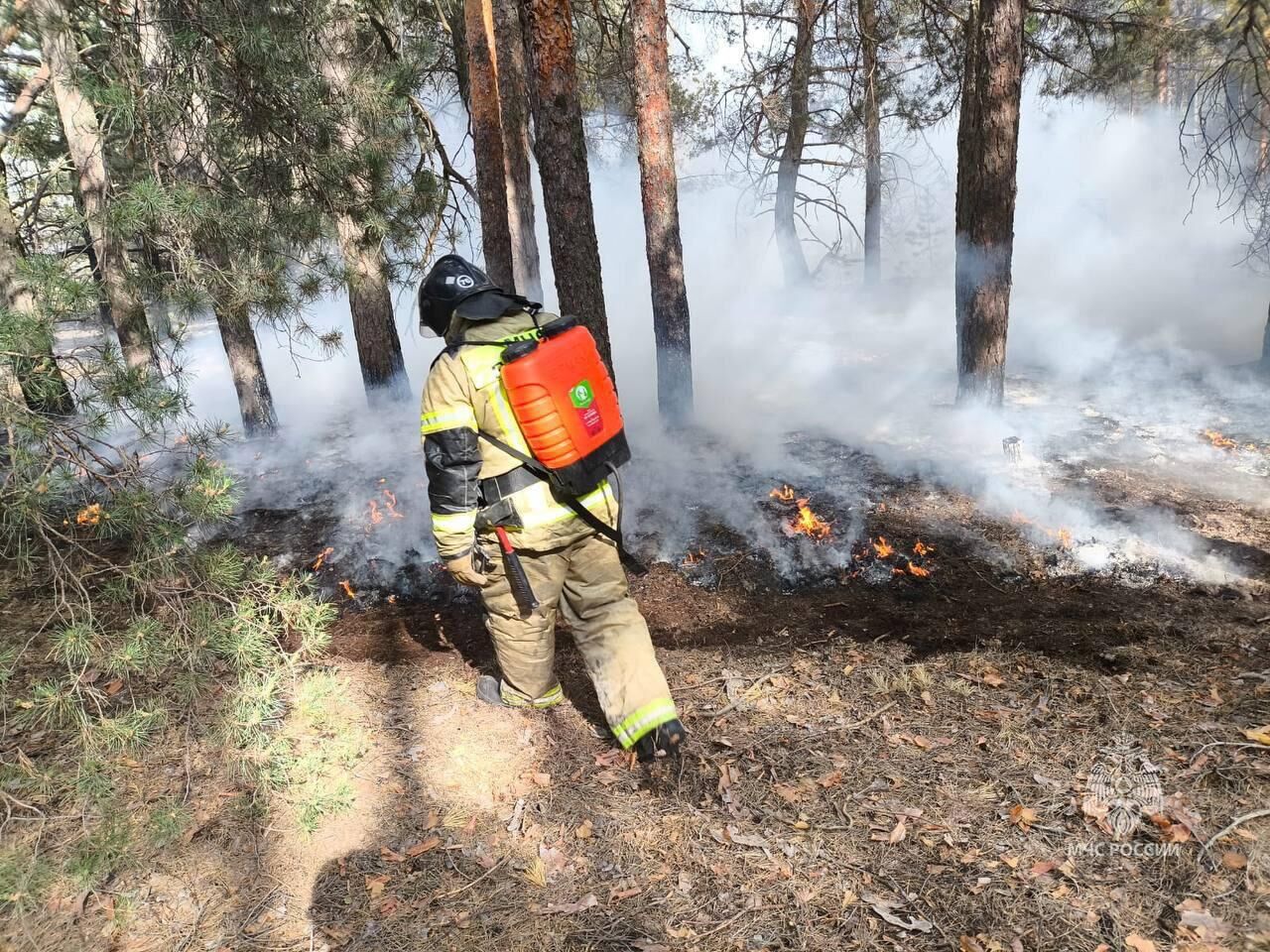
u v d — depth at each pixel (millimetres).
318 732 3182
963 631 4012
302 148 4266
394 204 4590
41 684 3025
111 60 3764
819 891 2373
